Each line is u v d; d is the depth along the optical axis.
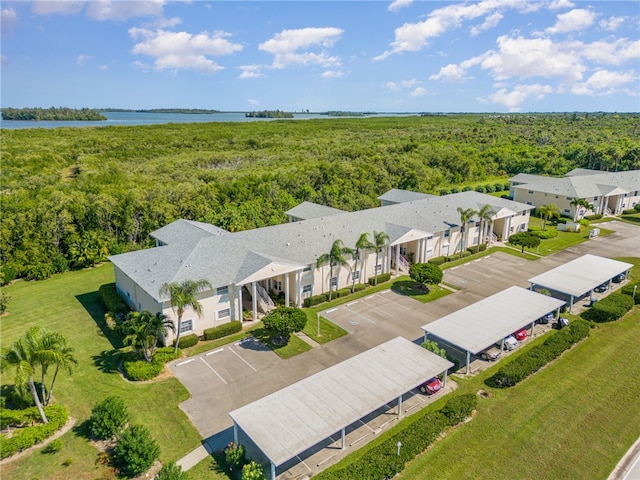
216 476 21.03
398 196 67.69
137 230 58.03
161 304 31.88
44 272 48.28
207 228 47.16
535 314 34.28
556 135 151.50
